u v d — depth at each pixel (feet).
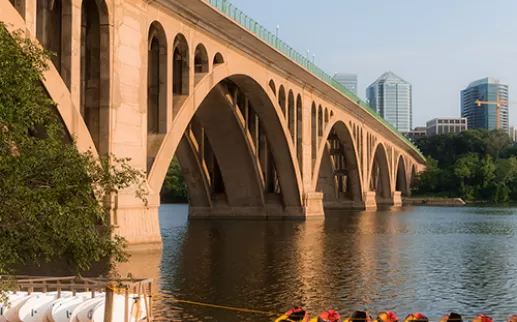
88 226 45.88
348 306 69.15
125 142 104.58
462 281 87.04
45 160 42.29
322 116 228.43
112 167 49.37
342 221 209.67
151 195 108.88
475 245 137.08
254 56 160.04
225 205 206.18
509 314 67.15
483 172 518.78
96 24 103.35
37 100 43.93
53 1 96.73
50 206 40.57
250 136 185.88
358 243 135.44
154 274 86.99
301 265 99.14
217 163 207.92
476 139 644.69
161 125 116.98
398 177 522.88
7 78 39.93
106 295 50.55
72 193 43.78
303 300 71.26
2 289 44.88
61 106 86.63
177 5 119.34
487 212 320.29
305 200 206.18
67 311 52.90
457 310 68.69
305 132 208.23
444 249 127.85
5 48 40.09
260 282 82.28
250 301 69.92
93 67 102.63
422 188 540.11
